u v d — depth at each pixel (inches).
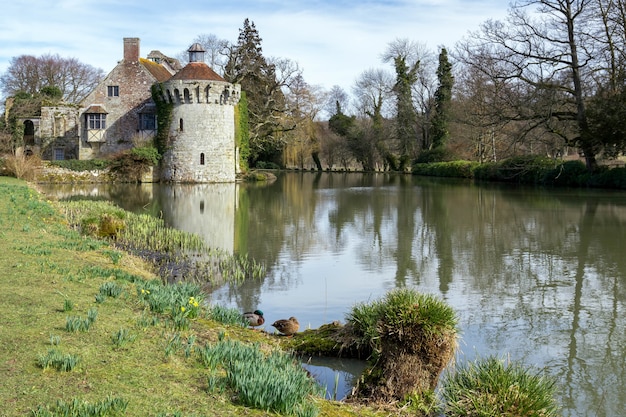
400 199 1325.0
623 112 1328.7
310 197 1387.8
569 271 568.7
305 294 483.2
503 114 1473.9
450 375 269.1
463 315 429.1
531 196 1325.0
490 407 229.6
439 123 2445.9
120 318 275.4
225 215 1022.4
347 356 321.4
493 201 1235.9
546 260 621.0
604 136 1380.4
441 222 928.3
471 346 363.3
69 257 435.8
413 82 2573.8
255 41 2305.6
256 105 2295.8
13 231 537.3
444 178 2210.9
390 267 593.6
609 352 355.6
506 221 922.1
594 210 1036.5
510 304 457.4
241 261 617.3
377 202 1259.8
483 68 1483.8
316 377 295.1
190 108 1851.6
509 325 406.0
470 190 1555.1
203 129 1857.8
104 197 1328.7
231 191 1561.3
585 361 340.8
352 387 282.8
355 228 872.3
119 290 322.0
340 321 395.5
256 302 457.4
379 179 2194.9
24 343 224.7
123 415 173.8
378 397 266.2
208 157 1870.1
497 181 1953.7
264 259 633.6
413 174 2546.8
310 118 2492.6
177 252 642.2
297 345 324.8
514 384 241.0
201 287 501.7
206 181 1868.8
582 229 823.7
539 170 1701.5
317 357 321.7
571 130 1549.0
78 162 1860.2
